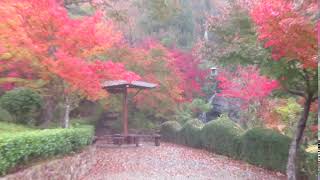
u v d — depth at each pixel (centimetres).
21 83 1555
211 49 1423
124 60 2605
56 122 1783
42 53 1303
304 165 1259
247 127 2123
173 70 2800
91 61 1545
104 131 2850
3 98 1750
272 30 922
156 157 1794
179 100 2872
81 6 2366
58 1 1598
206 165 1603
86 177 1259
